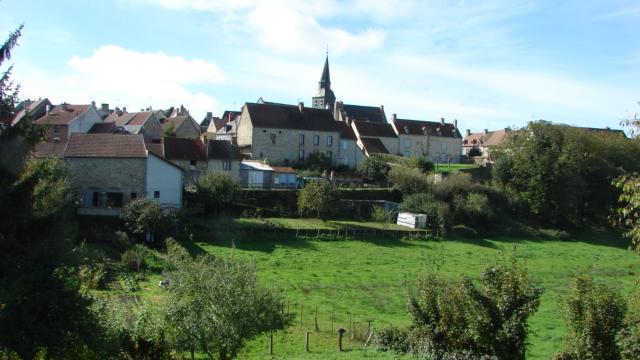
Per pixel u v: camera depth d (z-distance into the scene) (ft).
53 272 42.37
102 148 150.10
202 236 139.85
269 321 59.41
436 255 112.78
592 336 48.70
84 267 63.36
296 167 229.25
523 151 217.56
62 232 45.09
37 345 40.78
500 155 233.35
